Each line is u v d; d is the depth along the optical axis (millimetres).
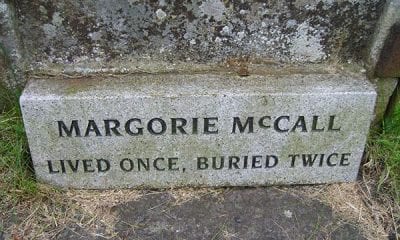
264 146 2254
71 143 2191
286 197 2363
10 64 2205
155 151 2238
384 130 2486
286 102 2121
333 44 2205
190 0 2029
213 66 2217
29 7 2039
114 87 2125
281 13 2090
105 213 2277
